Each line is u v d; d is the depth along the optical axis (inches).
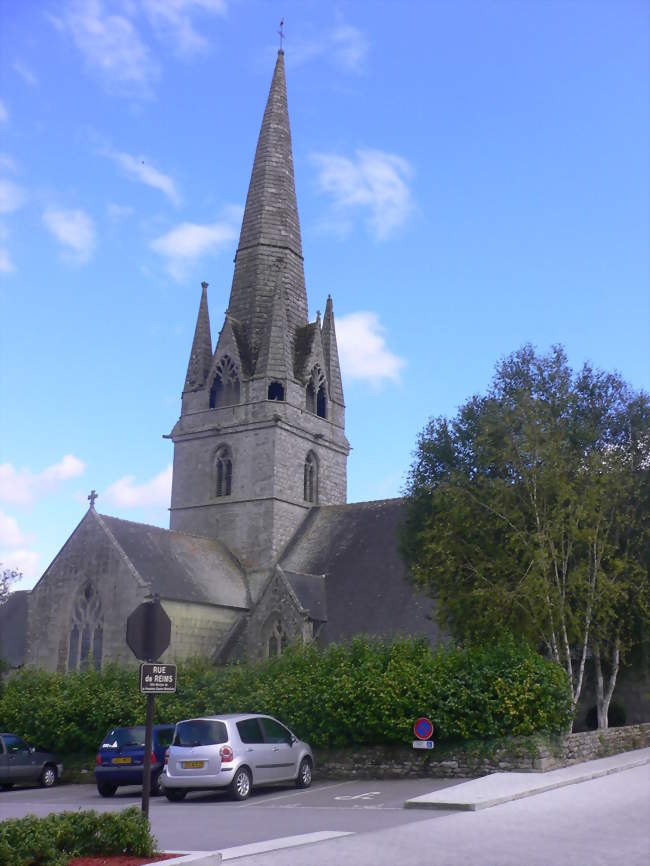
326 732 1267.2
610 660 1544.0
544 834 656.4
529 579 1283.2
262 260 2559.1
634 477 1518.2
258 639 2006.6
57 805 1092.5
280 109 2719.0
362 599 2033.7
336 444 2556.6
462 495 1444.4
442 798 863.7
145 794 661.9
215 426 2420.0
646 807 797.2
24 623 2294.5
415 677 1224.8
